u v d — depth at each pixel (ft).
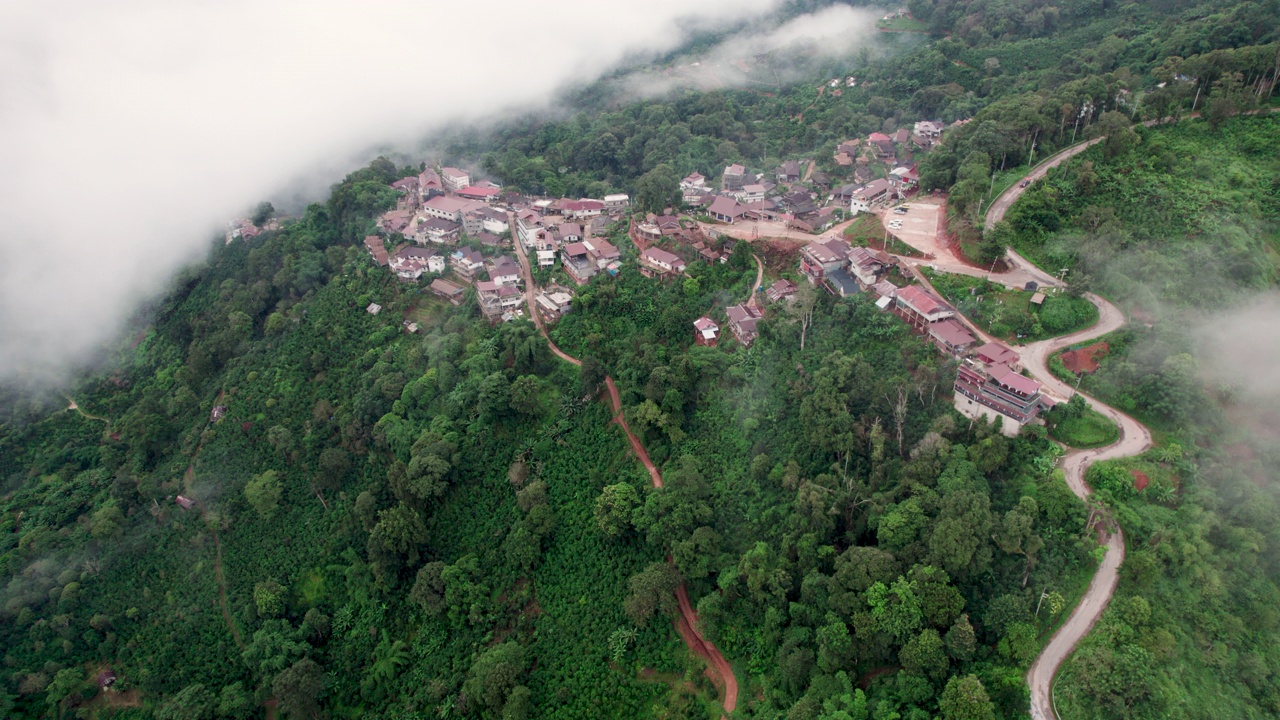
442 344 428.15
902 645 233.14
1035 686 215.92
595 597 319.47
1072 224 365.61
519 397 377.91
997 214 382.42
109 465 460.14
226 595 376.07
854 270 370.32
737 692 275.59
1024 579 234.58
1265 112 378.53
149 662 353.31
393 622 347.77
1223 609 226.38
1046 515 245.45
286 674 324.19
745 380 354.95
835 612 247.70
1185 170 365.81
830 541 283.38
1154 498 249.55
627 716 283.79
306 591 370.12
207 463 428.15
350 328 470.80
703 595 302.04
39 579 379.14
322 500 398.83
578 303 434.30
